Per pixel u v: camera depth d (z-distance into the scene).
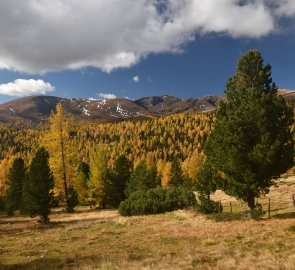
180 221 32.03
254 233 22.17
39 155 41.34
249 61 29.14
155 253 19.56
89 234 29.00
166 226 29.67
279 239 19.77
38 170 40.56
